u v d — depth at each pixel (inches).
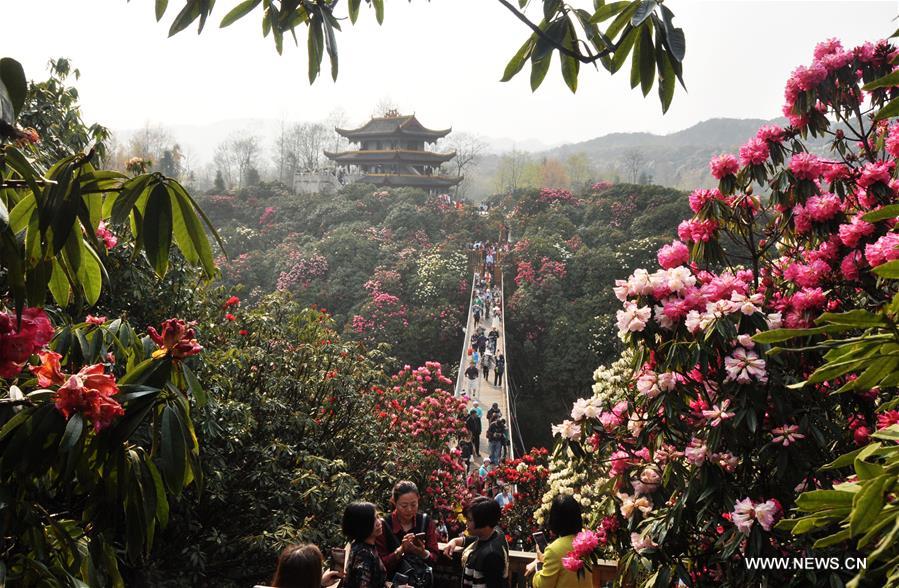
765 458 153.1
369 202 2429.9
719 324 150.8
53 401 78.0
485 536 173.5
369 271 2052.2
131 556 80.7
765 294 187.3
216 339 394.9
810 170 185.2
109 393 77.9
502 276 1966.0
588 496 367.2
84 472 80.1
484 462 812.0
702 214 190.1
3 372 75.3
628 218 2278.5
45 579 86.7
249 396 378.6
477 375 1295.5
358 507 166.2
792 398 155.3
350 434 458.3
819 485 148.5
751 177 191.9
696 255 191.8
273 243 2369.6
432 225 2304.4
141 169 305.4
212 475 310.8
